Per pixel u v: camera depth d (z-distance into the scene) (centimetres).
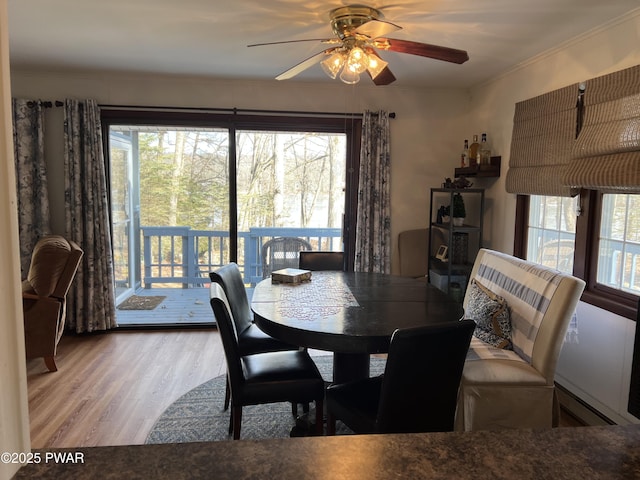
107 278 427
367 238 444
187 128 439
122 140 466
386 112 438
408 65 363
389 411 181
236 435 226
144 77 414
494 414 234
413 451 86
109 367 355
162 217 484
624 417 255
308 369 239
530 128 336
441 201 463
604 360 270
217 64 370
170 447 86
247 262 505
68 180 407
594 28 271
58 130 411
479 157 405
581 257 292
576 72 293
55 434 259
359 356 269
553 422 237
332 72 255
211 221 468
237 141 451
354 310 239
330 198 474
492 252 327
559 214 323
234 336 222
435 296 271
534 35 287
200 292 518
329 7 243
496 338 265
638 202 256
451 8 243
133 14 259
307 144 472
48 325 340
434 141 457
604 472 81
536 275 262
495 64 357
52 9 252
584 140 269
